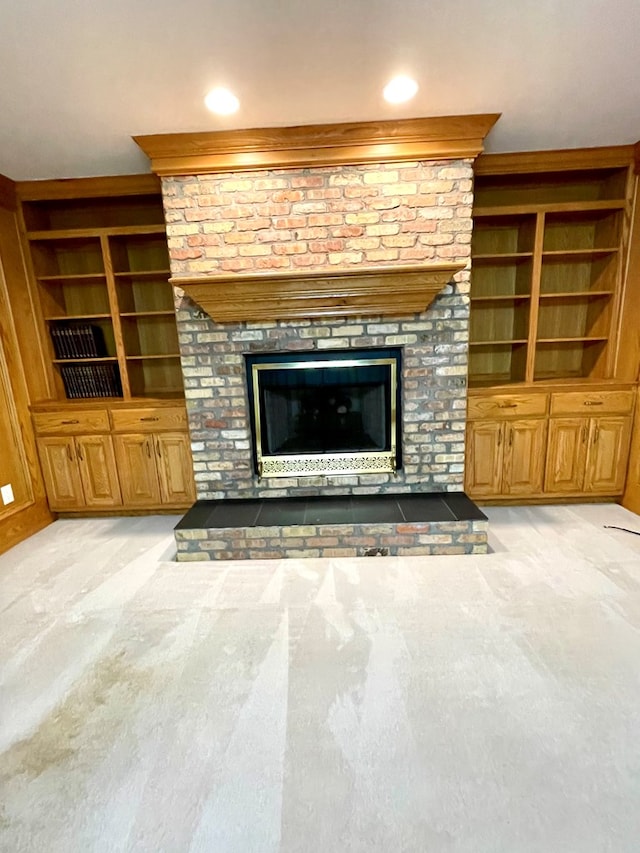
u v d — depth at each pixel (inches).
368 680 62.6
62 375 130.6
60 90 76.2
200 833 43.9
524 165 110.5
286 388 111.5
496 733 53.7
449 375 106.9
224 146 95.0
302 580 90.0
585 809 45.0
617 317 119.1
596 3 61.6
